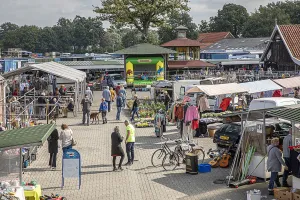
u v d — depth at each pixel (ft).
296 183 47.96
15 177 50.52
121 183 56.13
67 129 62.49
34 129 51.11
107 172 61.21
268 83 104.32
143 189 53.57
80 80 121.90
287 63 204.23
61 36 617.21
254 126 54.75
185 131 77.25
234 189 52.47
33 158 67.36
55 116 107.04
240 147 55.98
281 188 49.32
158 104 111.86
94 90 191.11
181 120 79.92
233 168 55.06
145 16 228.84
